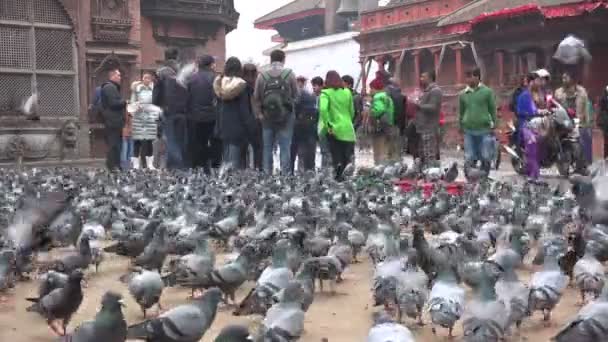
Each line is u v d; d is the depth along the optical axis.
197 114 21.19
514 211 12.48
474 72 20.02
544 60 38.41
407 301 7.90
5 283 9.18
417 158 21.58
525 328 8.23
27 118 32.34
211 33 42.22
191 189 15.88
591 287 8.49
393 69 55.88
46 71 33.47
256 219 12.48
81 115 34.44
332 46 64.88
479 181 17.69
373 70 59.75
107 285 10.28
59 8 33.84
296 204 13.74
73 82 34.34
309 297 8.02
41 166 31.28
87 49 34.94
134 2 36.38
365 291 9.93
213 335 7.85
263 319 7.61
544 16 36.47
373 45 56.66
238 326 6.06
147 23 39.91
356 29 67.94
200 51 42.00
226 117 19.94
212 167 22.39
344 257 10.26
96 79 35.31
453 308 7.23
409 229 14.04
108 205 13.40
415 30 52.03
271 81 19.12
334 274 9.45
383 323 6.41
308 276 8.27
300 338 7.93
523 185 17.56
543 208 13.12
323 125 20.00
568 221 12.30
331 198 14.84
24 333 8.23
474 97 20.02
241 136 20.03
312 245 10.31
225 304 8.91
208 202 13.99
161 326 6.44
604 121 22.84
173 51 21.80
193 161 21.77
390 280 8.18
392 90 21.55
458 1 48.88
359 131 27.31
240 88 19.61
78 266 9.82
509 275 7.91
